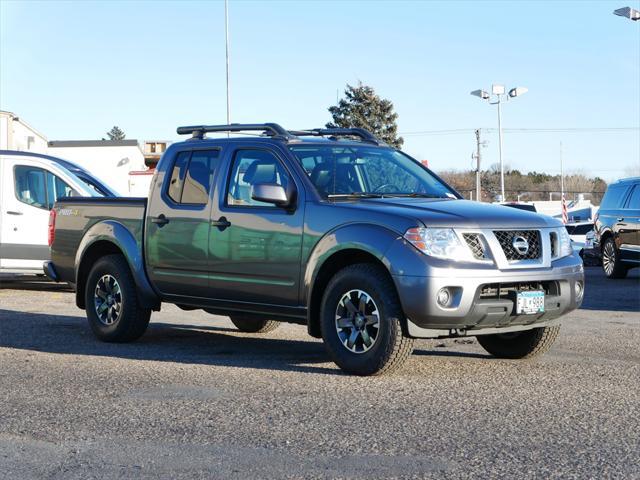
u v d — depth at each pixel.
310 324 7.02
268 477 4.13
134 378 6.66
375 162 7.72
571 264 6.92
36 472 4.27
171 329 9.86
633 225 17.45
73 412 5.52
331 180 7.26
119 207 8.66
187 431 5.01
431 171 8.08
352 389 6.14
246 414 5.41
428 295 6.23
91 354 7.90
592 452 4.50
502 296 6.53
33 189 14.33
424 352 7.86
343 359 6.70
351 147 7.76
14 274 18.09
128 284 8.48
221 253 7.62
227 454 4.53
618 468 4.22
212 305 7.84
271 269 7.24
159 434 4.95
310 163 7.33
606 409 5.49
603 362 7.32
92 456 4.53
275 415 5.37
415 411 5.45
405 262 6.30
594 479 4.05
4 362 7.44
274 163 7.43
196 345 8.54
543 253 6.72
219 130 8.08
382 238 6.46
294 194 7.16
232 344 8.62
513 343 7.46
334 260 6.89
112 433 4.98
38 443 4.79
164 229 8.13
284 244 7.13
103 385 6.38
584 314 11.34
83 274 9.09
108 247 8.90
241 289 7.50
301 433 4.93
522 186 105.69
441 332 6.49
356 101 66.44
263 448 4.63
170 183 8.22
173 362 7.43
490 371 6.86
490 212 6.73
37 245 14.24
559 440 4.74
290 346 8.49
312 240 6.93
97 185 15.16
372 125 65.88
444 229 6.39
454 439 4.77
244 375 6.74
